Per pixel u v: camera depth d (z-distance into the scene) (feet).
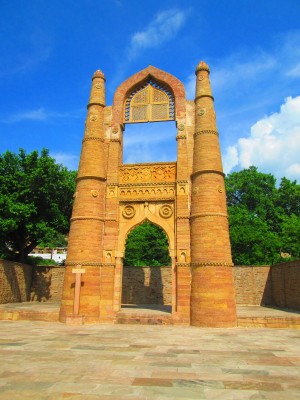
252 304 94.94
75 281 59.57
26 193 91.04
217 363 29.50
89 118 70.13
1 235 88.17
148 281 97.14
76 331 48.93
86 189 64.80
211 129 64.54
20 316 61.93
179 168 65.21
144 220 65.00
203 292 56.08
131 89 73.51
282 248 126.21
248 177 161.58
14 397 20.38
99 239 63.21
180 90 70.28
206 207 59.77
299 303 74.38
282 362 30.01
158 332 48.88
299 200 155.22
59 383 23.27
